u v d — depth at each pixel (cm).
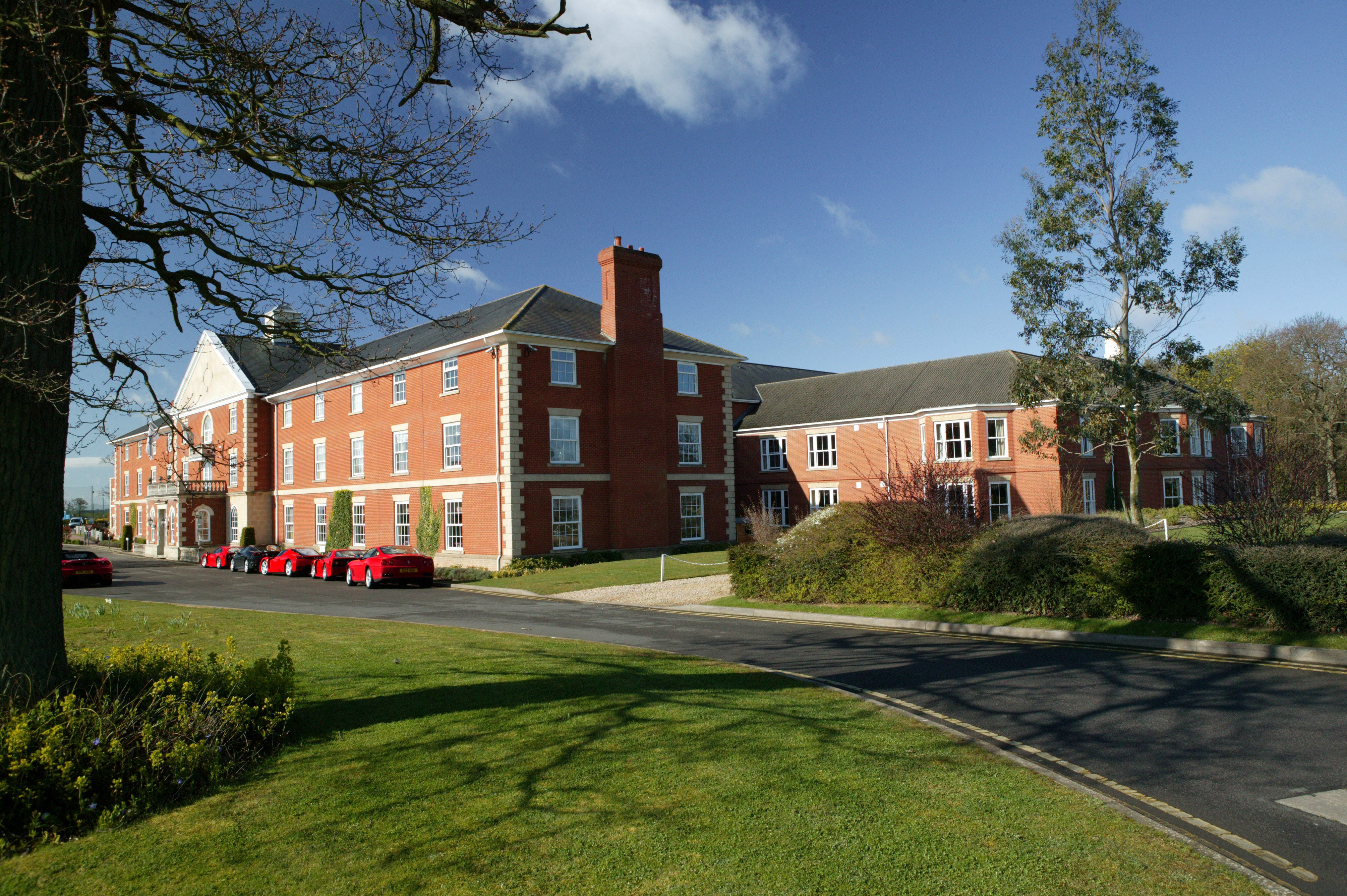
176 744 593
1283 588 1119
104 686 681
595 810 528
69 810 542
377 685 912
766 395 4888
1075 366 2586
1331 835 506
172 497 4872
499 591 2438
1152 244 2402
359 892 431
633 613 1780
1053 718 783
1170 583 1230
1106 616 1311
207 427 5147
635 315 3406
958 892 418
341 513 4006
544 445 3139
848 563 1711
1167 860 454
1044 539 1411
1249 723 747
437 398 3422
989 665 1052
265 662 759
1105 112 2459
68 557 2789
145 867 471
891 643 1263
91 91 713
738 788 564
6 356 628
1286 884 446
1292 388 4462
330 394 4162
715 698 840
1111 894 417
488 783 580
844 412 4175
